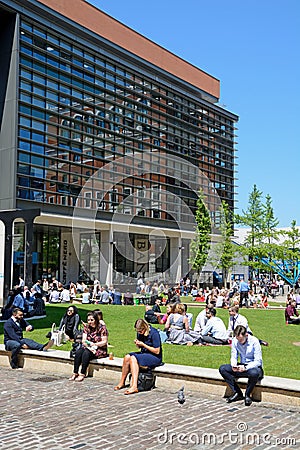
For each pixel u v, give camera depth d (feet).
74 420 24.72
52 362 37.27
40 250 149.07
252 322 70.03
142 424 24.08
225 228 147.23
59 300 106.63
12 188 123.65
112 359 34.96
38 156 129.49
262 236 152.87
